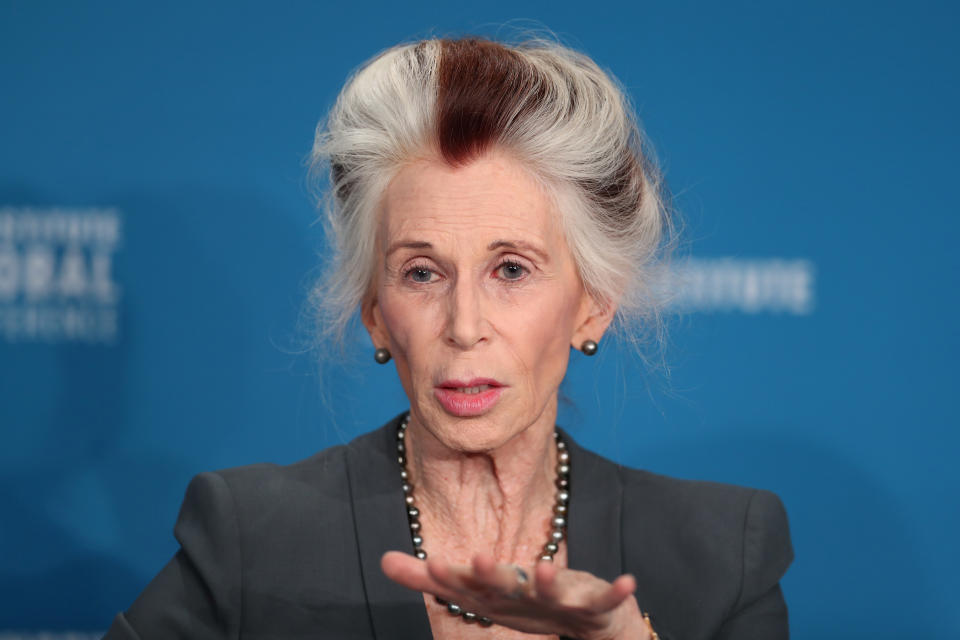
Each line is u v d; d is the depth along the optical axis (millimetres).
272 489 4254
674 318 6637
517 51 4129
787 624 4453
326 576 4086
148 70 7730
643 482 4500
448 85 3822
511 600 2951
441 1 7816
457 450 3871
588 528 4281
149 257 7766
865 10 7668
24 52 7660
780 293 7695
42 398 7730
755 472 7703
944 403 7645
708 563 4254
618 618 3312
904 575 7664
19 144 7676
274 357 7797
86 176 7719
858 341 7680
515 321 3803
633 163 4199
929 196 7641
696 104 7727
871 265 7672
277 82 7785
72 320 7742
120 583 7785
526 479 4211
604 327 4285
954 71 7625
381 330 4262
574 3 7746
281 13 7777
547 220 3877
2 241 7684
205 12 7738
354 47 7809
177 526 4199
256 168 7785
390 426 4461
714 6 7723
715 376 7719
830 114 7676
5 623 7727
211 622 4051
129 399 7773
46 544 7750
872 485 7672
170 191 7762
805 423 7703
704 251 7699
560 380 4062
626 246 4168
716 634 4215
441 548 4223
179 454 7801
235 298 7785
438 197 3791
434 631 4043
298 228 7789
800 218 7699
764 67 7703
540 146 3807
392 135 3832
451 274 3820
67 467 7762
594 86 4098
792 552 4535
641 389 7695
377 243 4051
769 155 7699
